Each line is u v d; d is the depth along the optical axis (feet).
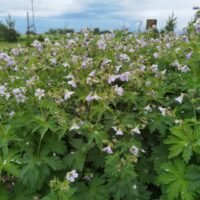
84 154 2.21
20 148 2.22
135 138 2.37
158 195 2.41
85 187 2.22
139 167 2.36
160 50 3.21
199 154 2.19
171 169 2.21
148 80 2.66
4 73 2.87
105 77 2.45
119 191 2.13
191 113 2.46
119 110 2.48
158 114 2.37
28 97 2.44
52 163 2.14
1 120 2.38
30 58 3.13
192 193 2.12
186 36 3.41
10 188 2.24
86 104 2.48
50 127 2.14
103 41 3.24
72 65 2.81
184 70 2.70
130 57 3.10
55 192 2.05
